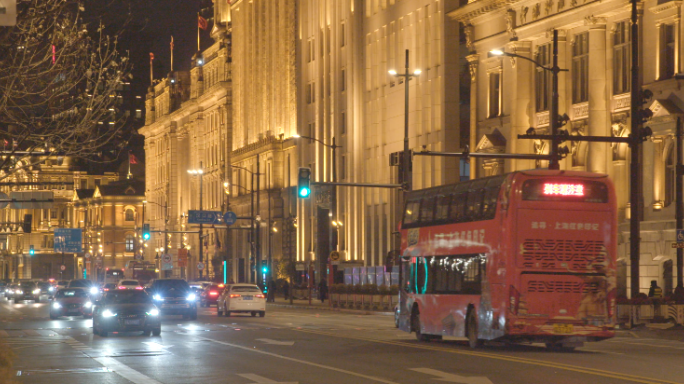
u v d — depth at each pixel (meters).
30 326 49.53
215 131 144.12
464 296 31.72
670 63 52.09
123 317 38.72
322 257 100.88
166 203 155.12
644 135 41.00
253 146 121.44
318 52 103.56
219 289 83.12
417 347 31.31
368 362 25.77
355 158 92.75
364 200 89.81
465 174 76.38
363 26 92.06
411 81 81.62
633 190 41.44
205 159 149.88
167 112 170.38
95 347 32.97
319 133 103.00
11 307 85.19
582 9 58.75
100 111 20.09
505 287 28.81
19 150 20.06
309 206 104.94
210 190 145.25
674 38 51.75
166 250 149.62
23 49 18.44
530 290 28.78
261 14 123.88
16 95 18.64
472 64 71.50
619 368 23.67
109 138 21.16
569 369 23.41
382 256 85.94
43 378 22.67
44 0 18.56
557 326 28.83
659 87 52.03
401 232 38.16
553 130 43.53
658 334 38.31
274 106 118.94
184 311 53.38
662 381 20.56
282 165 115.19
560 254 28.97
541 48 64.19
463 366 24.41
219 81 138.00
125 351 30.94
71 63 19.58
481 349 30.53
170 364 25.95
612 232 29.28
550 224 28.95
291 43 113.75
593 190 29.25
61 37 19.25
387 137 86.12
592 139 39.69
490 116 69.62
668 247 50.47
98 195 196.25
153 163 181.38
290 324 47.72
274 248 113.19
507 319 28.69
